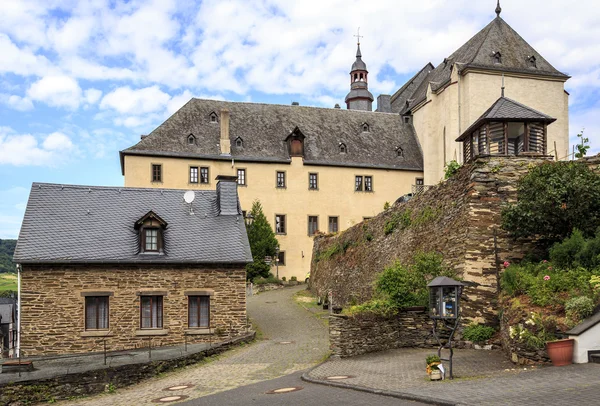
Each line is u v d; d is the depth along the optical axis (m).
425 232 22.20
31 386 15.57
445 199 21.05
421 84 64.62
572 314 13.24
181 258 23.80
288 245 53.31
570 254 15.71
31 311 22.20
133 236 24.59
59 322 22.38
